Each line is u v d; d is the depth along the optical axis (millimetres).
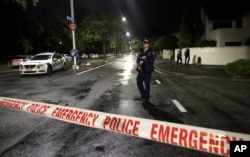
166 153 4070
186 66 23906
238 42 31266
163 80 13797
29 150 4316
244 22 31938
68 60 49688
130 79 14711
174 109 6938
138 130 3859
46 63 17969
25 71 17656
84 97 9078
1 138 4918
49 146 4473
